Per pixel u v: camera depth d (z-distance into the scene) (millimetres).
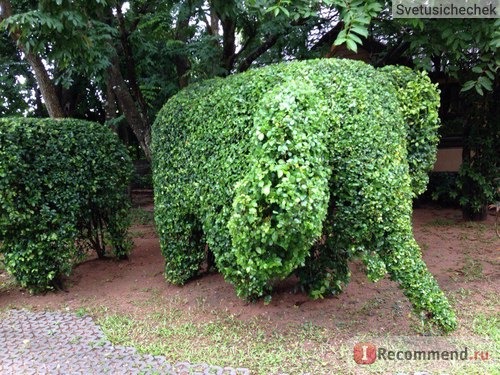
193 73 6629
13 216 4164
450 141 8039
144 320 3850
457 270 4695
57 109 5891
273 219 2598
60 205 4480
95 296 4527
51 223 4465
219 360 3113
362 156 3008
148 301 4258
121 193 5285
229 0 4859
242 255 2811
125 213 5438
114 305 4246
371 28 5887
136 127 6852
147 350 3303
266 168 2588
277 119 2646
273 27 6289
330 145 3010
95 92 10500
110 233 5359
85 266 5398
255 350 3229
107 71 6543
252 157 2807
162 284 4672
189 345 3361
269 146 2619
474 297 3984
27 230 4328
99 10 5211
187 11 6094
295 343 3293
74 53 4793
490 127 6402
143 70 8117
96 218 5316
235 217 2682
